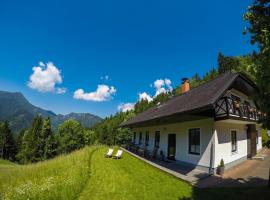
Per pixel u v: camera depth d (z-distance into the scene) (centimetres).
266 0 653
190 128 1608
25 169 1538
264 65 611
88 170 1397
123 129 5134
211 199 883
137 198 915
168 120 1698
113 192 989
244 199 861
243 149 1792
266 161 1703
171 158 1853
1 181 1235
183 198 909
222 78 1780
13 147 7862
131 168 1516
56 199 865
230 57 6981
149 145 2417
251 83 1595
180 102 1928
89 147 2750
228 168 1490
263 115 669
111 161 1792
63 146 6581
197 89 2062
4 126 7812
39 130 6831
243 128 1836
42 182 1088
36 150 6450
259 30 636
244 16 662
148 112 2880
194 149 1559
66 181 1041
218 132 1417
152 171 1421
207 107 1153
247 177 1216
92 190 1019
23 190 948
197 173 1352
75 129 6844
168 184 1113
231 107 1451
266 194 898
